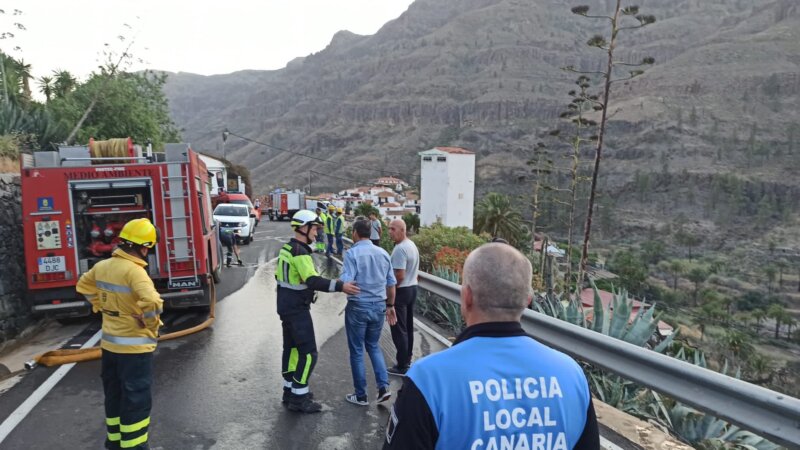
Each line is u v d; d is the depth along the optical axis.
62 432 4.77
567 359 1.82
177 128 36.38
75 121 23.62
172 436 4.66
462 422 1.63
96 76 25.09
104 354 4.13
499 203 50.81
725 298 114.25
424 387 1.66
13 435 4.70
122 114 26.25
